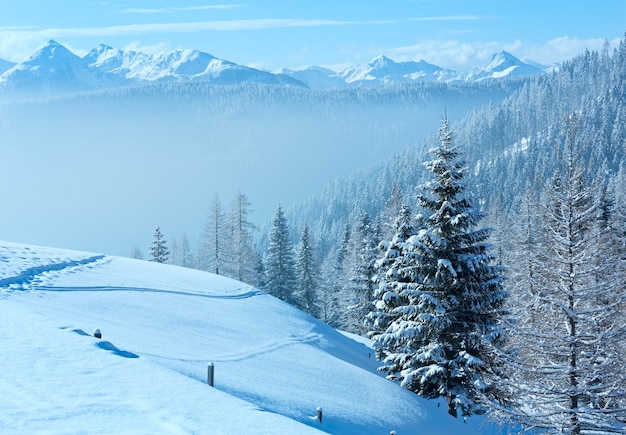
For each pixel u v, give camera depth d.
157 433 7.94
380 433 16.45
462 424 21.64
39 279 24.22
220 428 8.42
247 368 18.78
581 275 15.46
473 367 20.97
